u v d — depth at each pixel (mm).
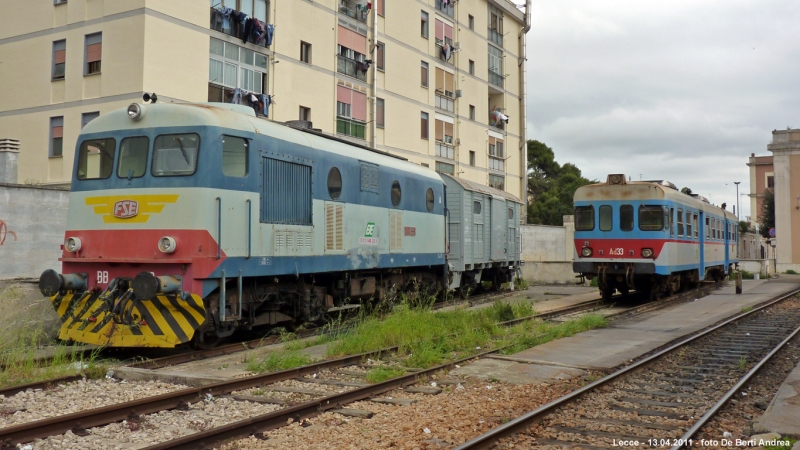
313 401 7008
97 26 19578
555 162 59438
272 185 11234
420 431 6395
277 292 12055
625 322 15492
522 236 31156
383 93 28922
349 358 9758
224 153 10258
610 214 19516
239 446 5859
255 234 10742
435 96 32562
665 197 18969
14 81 21281
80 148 10680
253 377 8172
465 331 12047
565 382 8742
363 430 6414
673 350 11172
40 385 7789
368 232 14359
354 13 27234
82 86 19844
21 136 21109
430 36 32219
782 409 7258
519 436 6277
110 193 10289
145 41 18656
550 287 27203
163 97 19141
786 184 41219
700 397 8086
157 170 10094
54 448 5703
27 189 12758
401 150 30016
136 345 9820
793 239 41000
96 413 6375
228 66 21281
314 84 24906
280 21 23234
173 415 6781
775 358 10898
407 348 10789
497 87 38000
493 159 37406
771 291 25109
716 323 15328
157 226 9930
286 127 12047
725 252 29672
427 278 18359
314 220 12383
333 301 14031
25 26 21109
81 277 10281
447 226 18922
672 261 19562
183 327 9758
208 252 9828
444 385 8602
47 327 11086
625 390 8422
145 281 9289
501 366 9805
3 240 12336
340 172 13344
